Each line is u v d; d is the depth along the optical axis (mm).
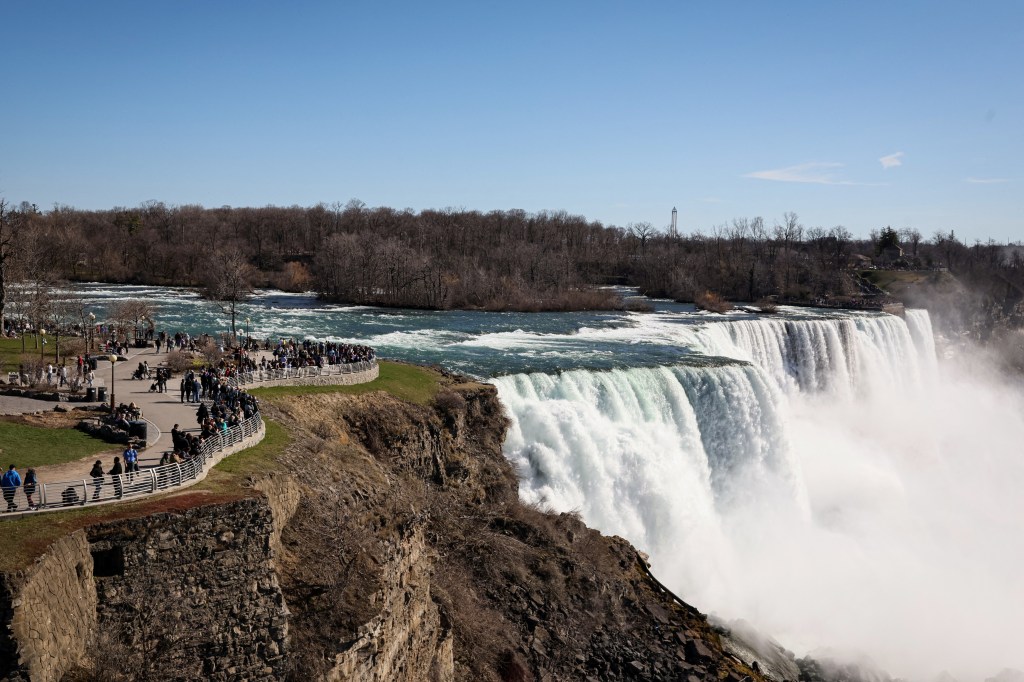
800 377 90562
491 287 120688
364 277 121125
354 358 54000
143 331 70875
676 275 147000
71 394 40375
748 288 147125
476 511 41562
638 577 40375
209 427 31188
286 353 56469
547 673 32969
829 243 196875
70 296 79438
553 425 50344
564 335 86125
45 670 18875
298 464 33344
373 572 27125
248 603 23734
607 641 35438
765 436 60500
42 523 21781
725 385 59531
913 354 105562
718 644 37188
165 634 22281
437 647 30234
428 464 44875
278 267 161000
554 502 47656
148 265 147750
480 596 35406
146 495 24484
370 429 43500
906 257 193250
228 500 24234
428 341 79188
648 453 51500
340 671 23891
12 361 51906
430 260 125500
